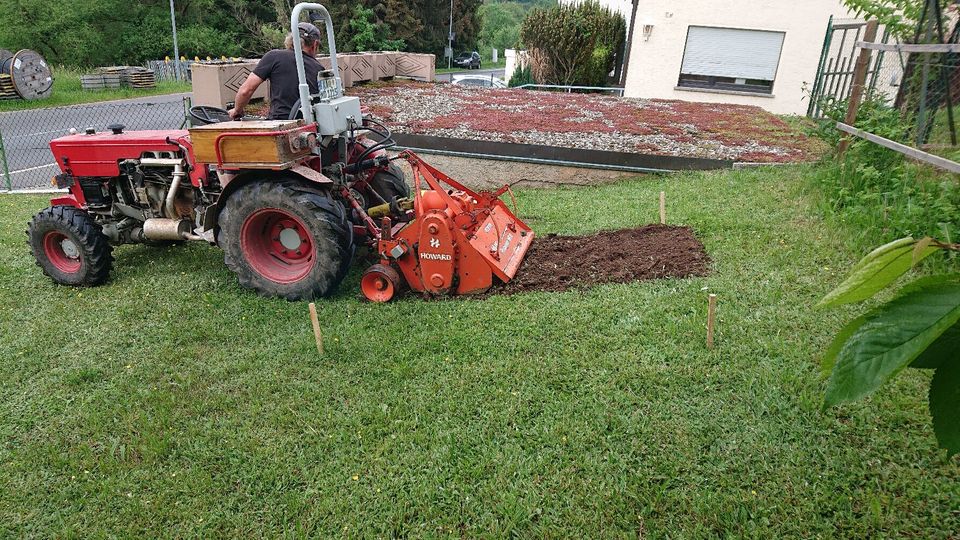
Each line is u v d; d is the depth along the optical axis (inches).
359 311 178.2
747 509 104.7
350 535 103.8
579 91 681.0
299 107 189.5
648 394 132.7
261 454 122.2
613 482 111.6
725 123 411.5
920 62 234.4
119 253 235.5
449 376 143.2
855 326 30.0
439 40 1827.0
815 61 540.1
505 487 112.0
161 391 143.3
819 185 249.9
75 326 176.4
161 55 1343.5
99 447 127.6
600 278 190.4
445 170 328.8
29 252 241.6
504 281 182.2
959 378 30.6
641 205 262.8
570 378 139.6
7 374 153.3
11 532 108.7
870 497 104.2
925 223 183.8
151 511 111.3
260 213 185.2
